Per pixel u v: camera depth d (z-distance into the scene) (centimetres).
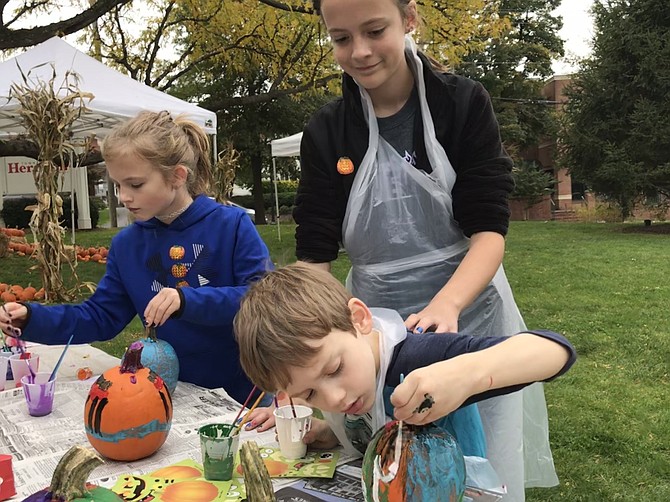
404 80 170
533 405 184
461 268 158
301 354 100
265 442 149
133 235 212
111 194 1858
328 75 1073
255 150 1966
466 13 899
